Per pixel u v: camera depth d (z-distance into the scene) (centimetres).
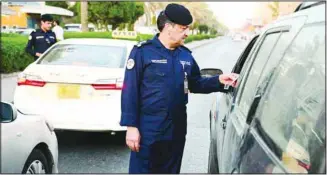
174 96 304
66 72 541
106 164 512
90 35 2755
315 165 165
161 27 302
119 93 538
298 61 212
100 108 532
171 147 314
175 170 324
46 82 543
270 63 247
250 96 262
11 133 319
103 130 534
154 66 300
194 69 328
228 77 336
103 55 599
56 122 531
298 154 179
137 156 315
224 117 326
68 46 626
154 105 303
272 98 220
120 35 2203
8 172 310
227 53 3042
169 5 300
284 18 266
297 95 203
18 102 544
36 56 855
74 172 481
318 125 182
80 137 620
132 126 304
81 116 531
